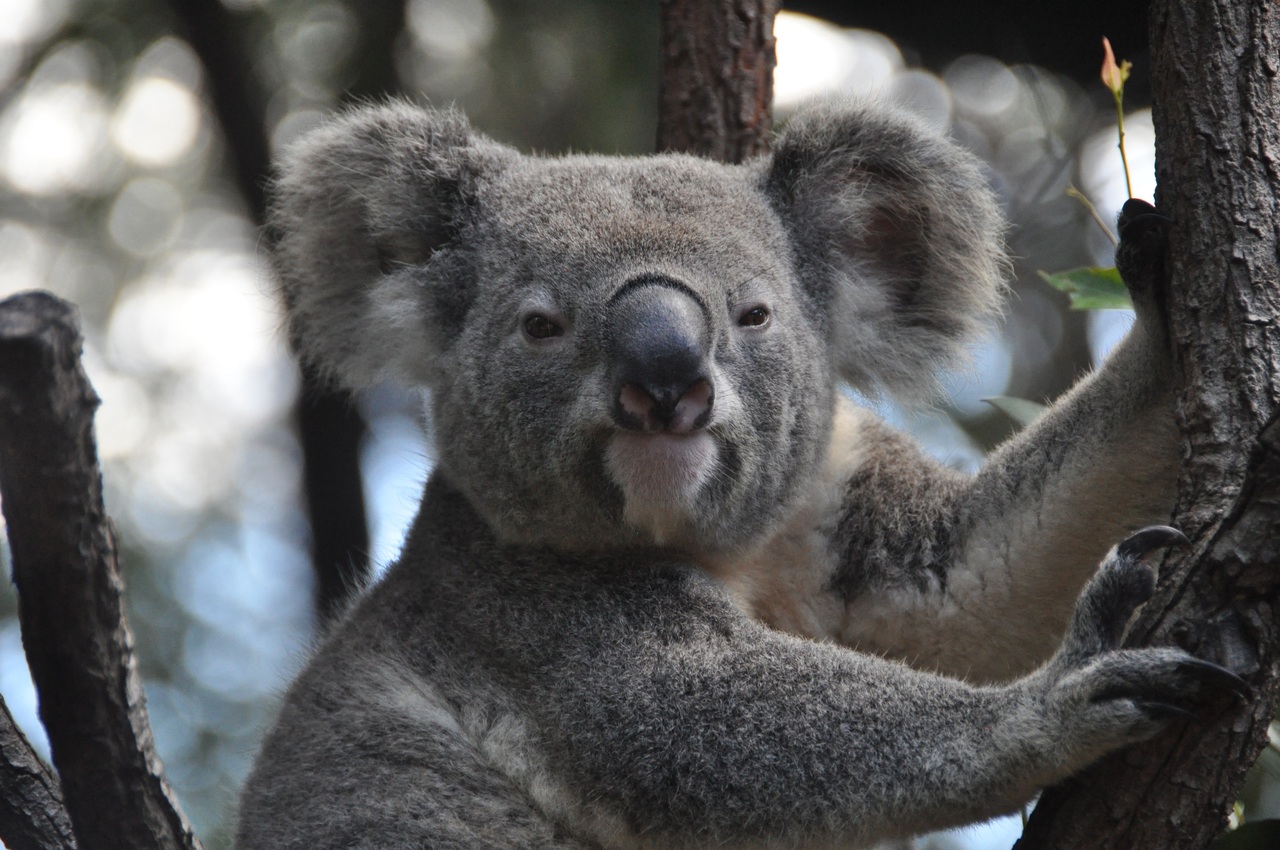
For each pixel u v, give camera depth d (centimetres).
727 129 991
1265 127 588
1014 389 1556
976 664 770
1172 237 599
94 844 544
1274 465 518
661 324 672
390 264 817
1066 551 720
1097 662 561
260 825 735
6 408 423
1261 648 523
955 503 771
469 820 710
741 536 743
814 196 807
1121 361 689
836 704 650
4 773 714
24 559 464
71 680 495
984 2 1595
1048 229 1589
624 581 725
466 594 750
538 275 722
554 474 712
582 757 689
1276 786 967
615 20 1563
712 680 675
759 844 655
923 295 828
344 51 1598
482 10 1584
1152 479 688
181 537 1545
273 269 830
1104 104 1614
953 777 612
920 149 810
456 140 811
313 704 764
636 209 735
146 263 1619
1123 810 552
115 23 1616
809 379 755
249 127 1599
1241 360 566
